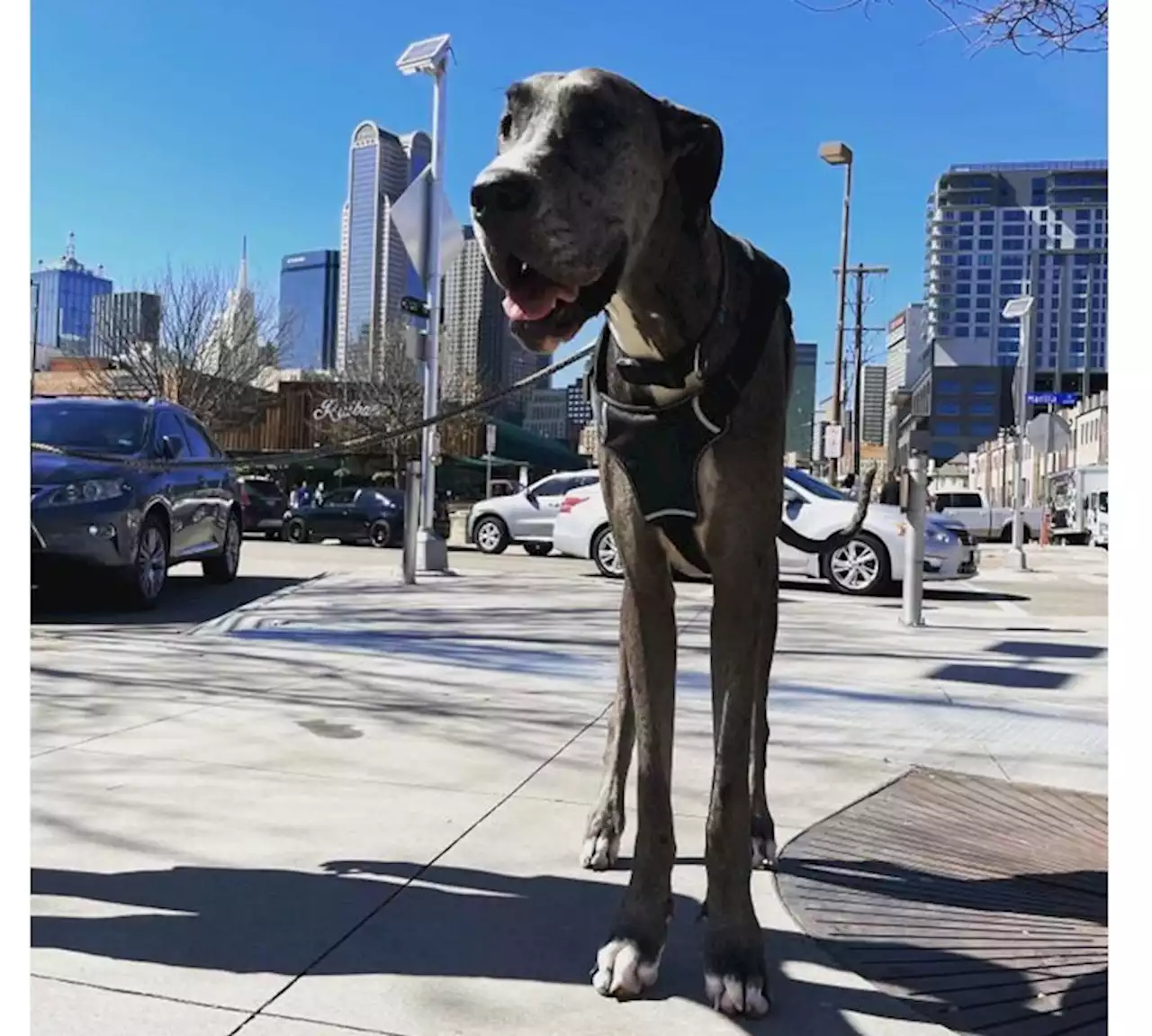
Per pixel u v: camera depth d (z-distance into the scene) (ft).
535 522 63.93
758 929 8.77
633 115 8.17
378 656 23.49
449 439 136.46
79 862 11.03
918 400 31.45
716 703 9.07
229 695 19.04
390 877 10.87
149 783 13.67
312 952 9.20
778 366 9.35
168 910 9.94
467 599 35.17
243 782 13.80
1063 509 143.64
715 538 8.95
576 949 9.41
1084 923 10.26
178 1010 8.14
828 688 21.34
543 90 8.16
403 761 14.98
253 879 10.70
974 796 14.24
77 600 33.14
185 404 130.11
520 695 19.77
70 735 15.90
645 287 8.51
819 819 13.23
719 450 8.73
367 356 151.12
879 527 41.78
